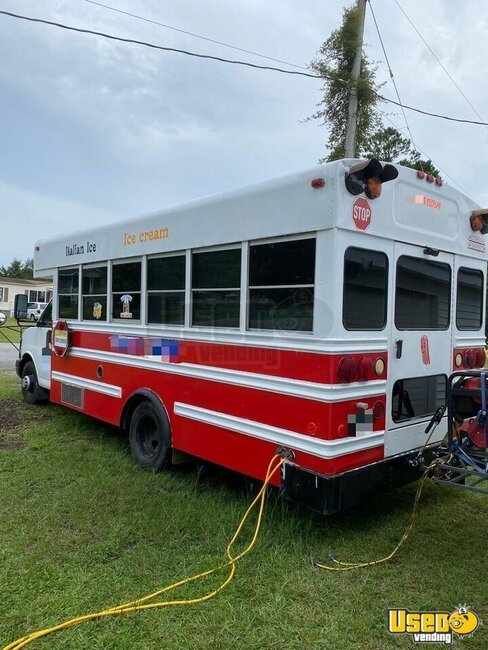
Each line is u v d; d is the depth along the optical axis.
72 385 6.14
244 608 2.73
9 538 3.43
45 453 5.24
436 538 3.60
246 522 3.69
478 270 4.57
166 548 3.34
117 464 4.91
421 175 3.82
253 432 3.65
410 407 3.81
